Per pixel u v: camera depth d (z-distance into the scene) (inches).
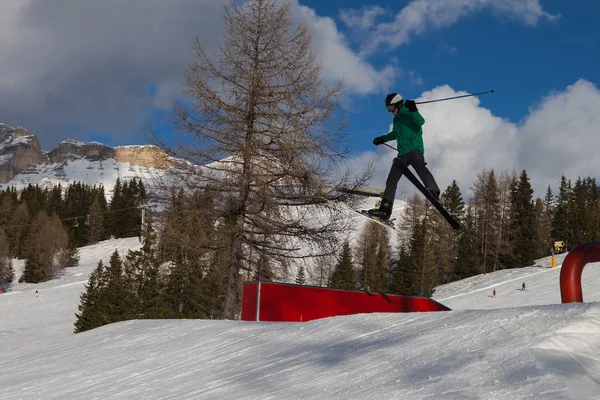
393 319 226.7
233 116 671.8
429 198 255.4
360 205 674.2
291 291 502.0
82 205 4896.7
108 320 1626.5
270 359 223.9
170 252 733.3
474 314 185.2
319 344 221.6
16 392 293.1
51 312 2042.3
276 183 669.3
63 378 309.6
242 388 182.9
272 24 685.3
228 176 673.0
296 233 680.4
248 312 501.0
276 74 681.0
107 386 264.2
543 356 122.3
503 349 135.1
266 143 681.0
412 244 2194.9
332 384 152.2
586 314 142.9
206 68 674.8
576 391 101.0
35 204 4879.4
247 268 700.7
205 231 674.2
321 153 654.5
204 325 392.2
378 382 140.7
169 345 341.7
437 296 1857.8
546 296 1441.9
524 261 2268.7
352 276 2071.9
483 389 114.0
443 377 128.4
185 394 202.2
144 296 1678.2
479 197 2571.4
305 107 675.4
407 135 257.3
